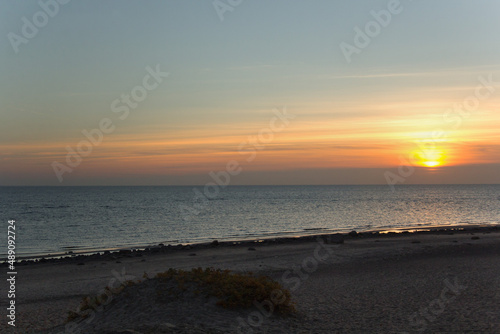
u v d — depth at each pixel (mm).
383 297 14578
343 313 12320
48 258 30984
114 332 9109
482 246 28406
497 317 11141
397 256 25594
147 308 11055
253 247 34188
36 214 84000
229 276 12594
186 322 10031
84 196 177500
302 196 180000
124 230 56031
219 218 72750
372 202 128500
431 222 63812
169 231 54438
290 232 52094
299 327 10648
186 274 12625
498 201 132625
